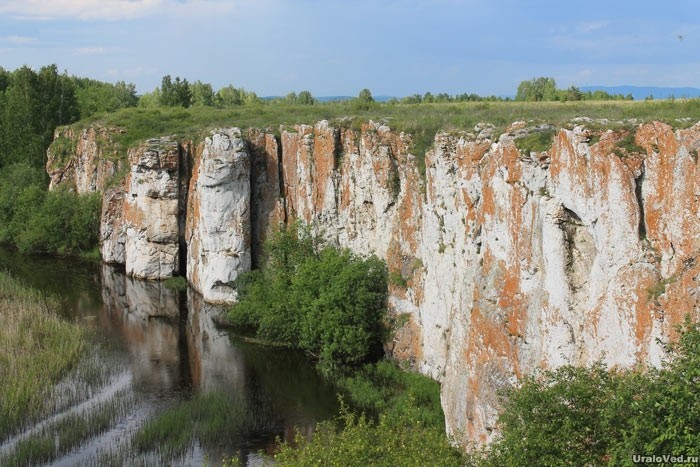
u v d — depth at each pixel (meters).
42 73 106.25
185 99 105.69
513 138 29.28
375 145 49.81
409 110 57.50
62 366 43.00
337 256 48.00
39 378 40.69
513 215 28.98
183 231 68.88
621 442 17.03
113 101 130.88
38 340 46.62
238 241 59.91
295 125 60.09
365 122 52.28
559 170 26.88
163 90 105.31
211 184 59.25
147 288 65.50
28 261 75.38
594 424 18.81
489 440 29.19
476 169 33.41
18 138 104.19
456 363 33.12
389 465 22.03
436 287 40.00
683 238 22.30
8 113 104.62
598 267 25.30
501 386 28.70
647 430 16.52
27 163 100.00
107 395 40.72
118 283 67.19
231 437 35.66
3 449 33.59
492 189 30.56
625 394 17.38
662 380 17.12
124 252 74.38
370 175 50.66
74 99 113.44
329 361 44.38
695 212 21.94
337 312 44.41
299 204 59.09
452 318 35.44
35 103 104.19
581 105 45.34
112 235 74.19
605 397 19.38
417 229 44.25
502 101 80.06
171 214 67.44
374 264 47.16
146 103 138.25
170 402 40.06
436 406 37.38
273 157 61.50
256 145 61.81
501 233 30.00
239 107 91.38
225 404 38.69
